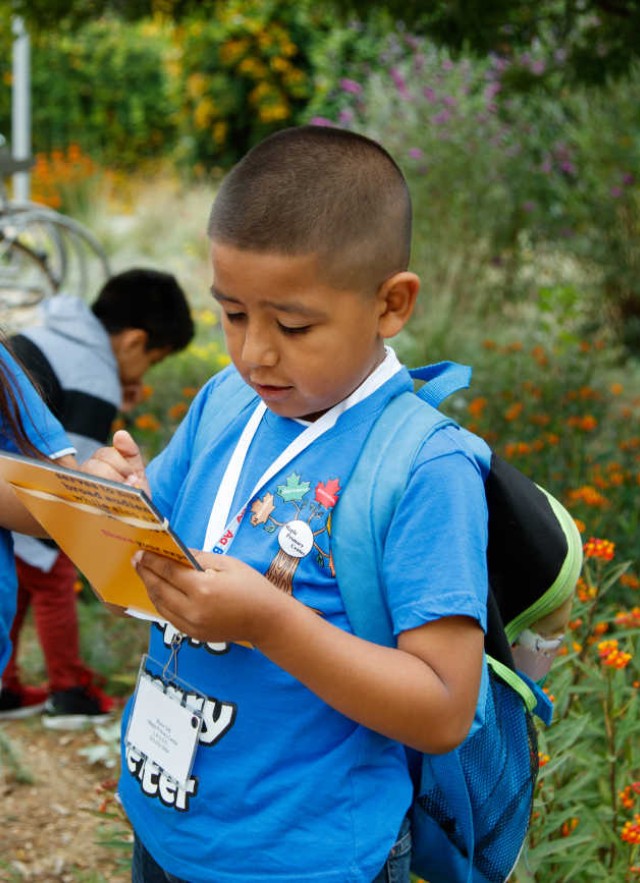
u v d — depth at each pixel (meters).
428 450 1.31
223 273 1.26
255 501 1.37
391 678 1.23
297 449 1.36
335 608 1.32
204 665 1.37
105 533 1.24
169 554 1.18
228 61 12.09
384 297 1.31
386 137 8.55
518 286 7.91
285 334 1.27
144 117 15.03
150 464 1.64
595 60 4.74
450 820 1.49
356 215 1.24
